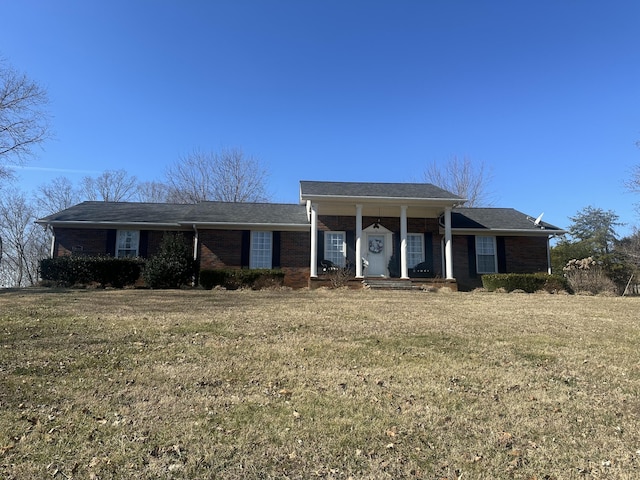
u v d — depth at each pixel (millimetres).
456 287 18469
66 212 20828
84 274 17531
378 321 9281
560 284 18719
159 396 4723
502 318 9969
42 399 4578
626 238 33969
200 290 16266
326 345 7066
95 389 4902
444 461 3424
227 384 5141
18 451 3482
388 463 3383
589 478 3199
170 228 20234
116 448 3561
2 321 8445
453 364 6055
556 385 5250
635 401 4734
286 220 20469
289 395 4797
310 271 19922
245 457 3449
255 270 18125
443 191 19812
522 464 3398
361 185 20328
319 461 3414
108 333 7648
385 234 20797
